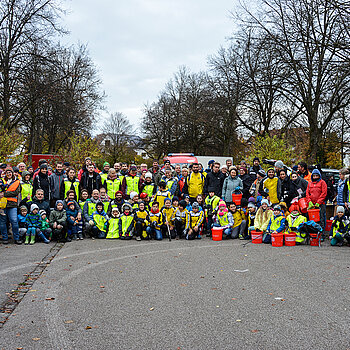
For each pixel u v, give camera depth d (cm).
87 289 643
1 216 1078
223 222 1178
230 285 655
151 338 448
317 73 2275
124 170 1316
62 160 2564
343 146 3553
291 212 1090
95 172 1311
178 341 438
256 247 1025
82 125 3628
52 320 507
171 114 5438
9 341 445
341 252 950
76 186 1241
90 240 1158
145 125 5744
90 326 485
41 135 4094
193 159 1864
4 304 573
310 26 2175
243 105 3278
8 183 1088
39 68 2683
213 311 532
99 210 1194
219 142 5069
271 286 647
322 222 1145
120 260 864
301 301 570
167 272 748
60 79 2831
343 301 569
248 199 1226
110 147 6588
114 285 663
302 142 3375
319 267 783
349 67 1719
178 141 5456
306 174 1220
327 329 466
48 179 1216
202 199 1226
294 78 2398
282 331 462
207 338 445
